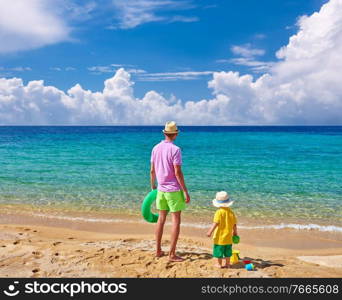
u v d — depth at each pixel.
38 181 13.11
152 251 5.55
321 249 6.25
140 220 8.12
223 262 5.03
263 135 76.50
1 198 10.23
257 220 8.23
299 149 32.47
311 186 12.66
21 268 4.73
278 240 6.77
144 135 72.19
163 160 4.91
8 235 6.63
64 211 8.88
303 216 8.59
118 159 21.64
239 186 12.56
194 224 7.79
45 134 74.94
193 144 41.25
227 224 4.73
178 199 4.92
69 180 13.45
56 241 6.23
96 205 9.55
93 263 4.91
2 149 28.94
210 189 11.91
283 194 11.16
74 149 30.11
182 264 4.89
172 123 5.00
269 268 4.85
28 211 8.83
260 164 19.83
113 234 6.98
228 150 31.28
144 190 11.64
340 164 19.86
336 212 8.98
